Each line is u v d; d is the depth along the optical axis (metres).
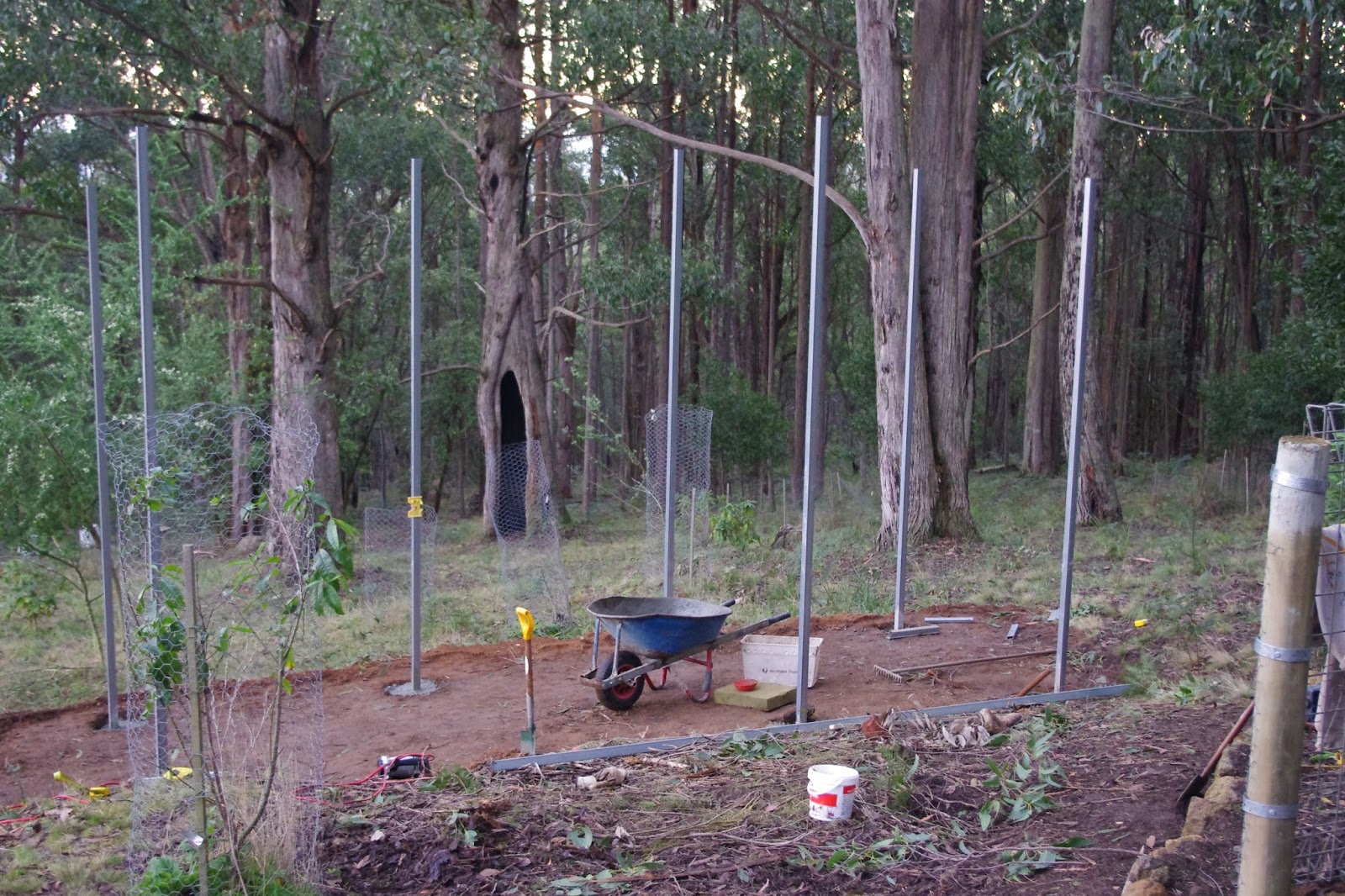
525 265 22.36
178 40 16.64
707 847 4.29
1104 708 6.38
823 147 6.38
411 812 4.73
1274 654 2.88
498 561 17.30
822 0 25.53
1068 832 4.23
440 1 17.27
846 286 38.41
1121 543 14.53
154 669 3.80
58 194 18.06
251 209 22.36
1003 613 10.20
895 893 3.81
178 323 22.00
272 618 5.34
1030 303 42.19
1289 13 14.55
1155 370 39.06
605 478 36.03
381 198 37.69
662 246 24.11
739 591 12.02
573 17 19.92
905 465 9.30
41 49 16.19
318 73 17.55
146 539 4.77
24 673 9.34
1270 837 2.91
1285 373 18.91
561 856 4.24
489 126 21.56
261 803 3.80
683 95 24.61
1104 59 16.75
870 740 5.76
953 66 15.66
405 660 8.95
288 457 6.24
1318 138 24.78
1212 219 39.31
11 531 9.38
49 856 4.48
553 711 7.09
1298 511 2.84
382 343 35.25
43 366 10.80
